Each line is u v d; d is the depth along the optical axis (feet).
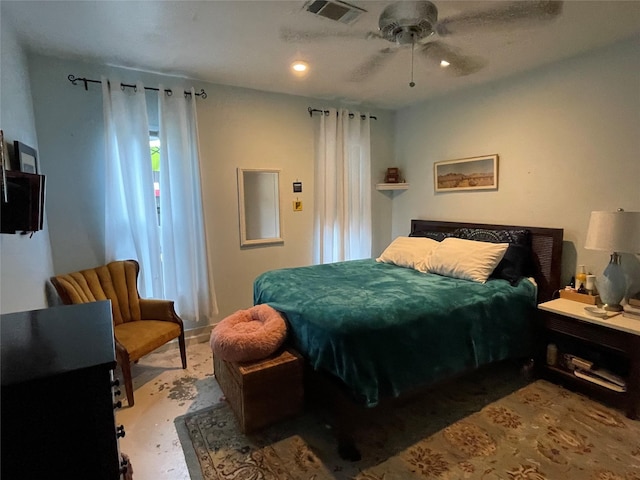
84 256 9.41
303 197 12.85
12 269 5.45
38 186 5.25
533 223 10.17
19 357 2.83
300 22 6.95
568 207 9.37
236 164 11.45
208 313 10.93
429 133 13.16
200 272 10.83
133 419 7.20
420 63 9.18
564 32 7.58
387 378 6.21
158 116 9.94
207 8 6.40
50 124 8.77
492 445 6.29
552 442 6.34
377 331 6.21
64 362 2.74
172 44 7.97
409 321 6.56
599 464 5.80
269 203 12.20
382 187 14.07
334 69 9.61
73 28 7.14
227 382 7.48
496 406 7.48
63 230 9.10
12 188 4.83
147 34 7.45
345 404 6.04
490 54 8.75
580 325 7.68
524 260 9.53
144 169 9.59
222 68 9.52
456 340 7.07
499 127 10.82
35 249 7.05
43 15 6.59
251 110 11.53
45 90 8.66
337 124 13.00
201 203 10.62
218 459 6.08
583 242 9.11
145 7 6.35
